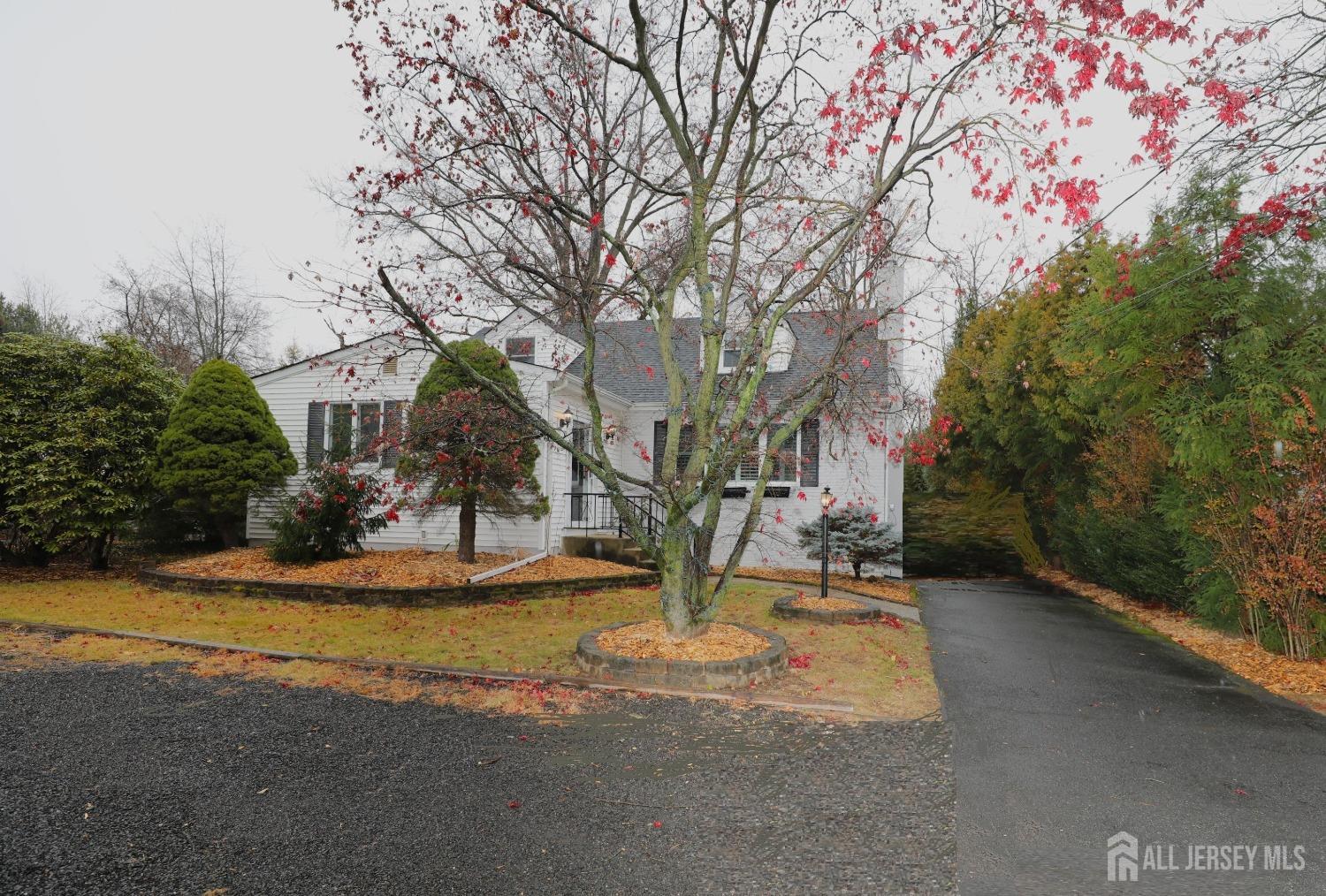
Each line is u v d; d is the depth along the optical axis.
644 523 14.39
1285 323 7.95
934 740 5.08
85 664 6.61
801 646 8.02
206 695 5.73
